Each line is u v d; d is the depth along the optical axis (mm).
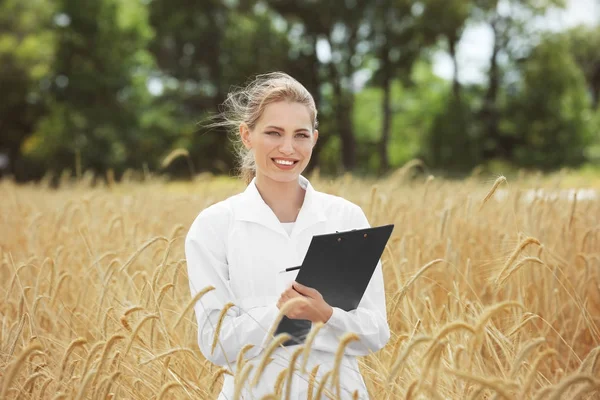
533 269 3889
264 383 2307
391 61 37719
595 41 49125
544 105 38000
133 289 3418
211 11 39156
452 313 3135
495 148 39750
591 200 5562
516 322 3121
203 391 2609
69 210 5590
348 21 36625
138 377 2699
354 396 2055
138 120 35125
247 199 2486
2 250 4828
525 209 4738
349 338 1772
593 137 38812
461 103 38594
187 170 36312
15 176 36125
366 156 48406
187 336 3113
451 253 3969
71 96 34125
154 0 39000
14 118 36062
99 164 32969
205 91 39375
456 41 39281
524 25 40250
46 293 3486
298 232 2445
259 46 36656
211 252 2445
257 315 2285
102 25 33781
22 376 2773
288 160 2451
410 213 5113
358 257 2244
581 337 3846
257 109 2473
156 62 40156
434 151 38312
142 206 6324
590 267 4000
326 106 39406
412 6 36344
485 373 2730
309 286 2252
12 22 35594
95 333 3277
